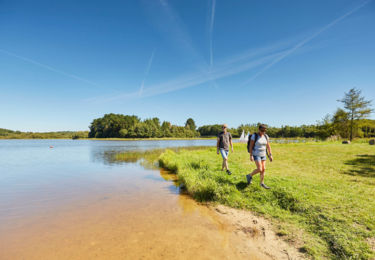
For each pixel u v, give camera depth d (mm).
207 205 5578
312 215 4156
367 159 10758
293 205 4688
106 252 3199
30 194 6578
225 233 3930
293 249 3316
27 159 16641
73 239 3627
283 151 15844
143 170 11281
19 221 4422
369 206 4289
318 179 6484
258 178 6496
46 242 3514
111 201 5895
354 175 7086
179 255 3145
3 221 4418
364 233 3381
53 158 17422
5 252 3172
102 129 115000
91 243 3486
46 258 3018
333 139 39969
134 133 105500
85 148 32250
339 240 3273
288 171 7820
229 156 13438
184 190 7180
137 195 6531
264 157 5594
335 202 4543
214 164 9719
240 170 7914
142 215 4828
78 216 4730
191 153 16703
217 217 4734
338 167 8602
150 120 121625
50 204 5594
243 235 3846
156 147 35031
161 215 4840
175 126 134875
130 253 3178
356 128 43969
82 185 7816
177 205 5578
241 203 5262
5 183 8094
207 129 154750
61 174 10078
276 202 5012
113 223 4348
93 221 4445
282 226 4012
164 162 12500
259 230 4008
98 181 8531
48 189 7211
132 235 3803
